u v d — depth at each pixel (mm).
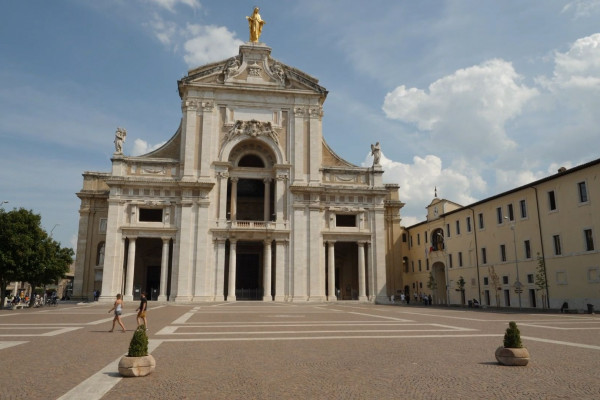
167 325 23984
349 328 22188
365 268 63594
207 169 59312
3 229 48094
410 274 78375
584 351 14383
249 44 63656
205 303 53125
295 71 64000
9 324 24625
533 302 46812
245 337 18328
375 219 62719
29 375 10891
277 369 11625
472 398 8875
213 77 62031
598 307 38562
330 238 61156
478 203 56281
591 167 39656
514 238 49375
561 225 43031
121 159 58219
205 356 13594
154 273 64062
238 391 9406
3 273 47812
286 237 59594
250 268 65125
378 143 65125
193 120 60344
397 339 17594
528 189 47531
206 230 57656
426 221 71750
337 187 62000
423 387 9719
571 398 8797
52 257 52031
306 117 63469
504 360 12133
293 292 58188
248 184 71000
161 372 11273
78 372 11250
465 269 59625
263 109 62688
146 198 57625
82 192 64125
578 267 40812
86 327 22828
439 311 39656
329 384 10008
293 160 61750
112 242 55781
